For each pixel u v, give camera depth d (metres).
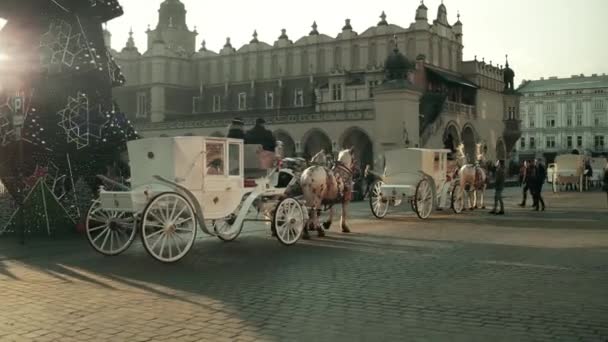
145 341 6.25
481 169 25.22
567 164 43.53
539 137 118.69
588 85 114.12
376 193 20.83
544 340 6.28
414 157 20.52
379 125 41.53
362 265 10.95
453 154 24.77
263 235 15.87
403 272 10.21
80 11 16.94
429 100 53.25
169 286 9.07
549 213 23.41
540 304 7.84
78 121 16.67
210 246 13.65
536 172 24.89
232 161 12.91
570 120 115.69
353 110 55.09
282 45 70.25
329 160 16.34
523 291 8.65
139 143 11.99
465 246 13.54
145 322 6.99
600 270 10.39
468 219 20.56
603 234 15.99
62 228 15.73
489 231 16.72
